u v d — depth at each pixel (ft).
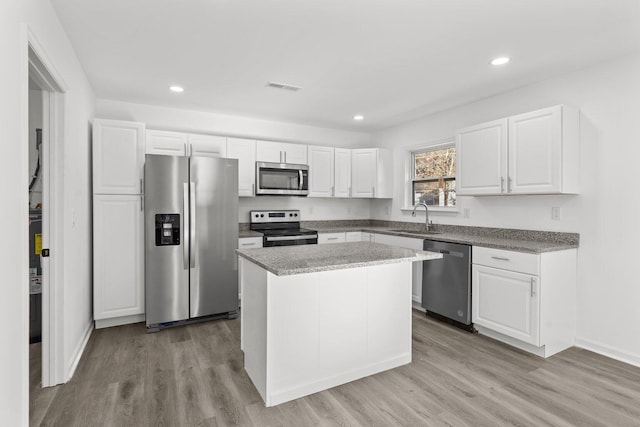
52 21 6.11
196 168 10.85
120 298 10.37
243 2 6.15
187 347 9.04
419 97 11.45
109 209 10.19
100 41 7.56
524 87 10.35
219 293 11.24
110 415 6.07
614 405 6.44
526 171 9.23
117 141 10.30
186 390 6.91
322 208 16.55
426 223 13.42
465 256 10.16
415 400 6.63
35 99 9.87
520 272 8.71
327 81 10.05
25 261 4.40
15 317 4.16
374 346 7.63
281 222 15.19
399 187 15.65
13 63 4.17
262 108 12.90
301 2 6.14
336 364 7.14
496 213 11.22
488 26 6.91
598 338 8.70
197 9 6.37
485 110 11.60
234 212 11.49
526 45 7.70
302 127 15.74
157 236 10.38
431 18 6.63
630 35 7.19
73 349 7.82
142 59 8.53
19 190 4.29
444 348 9.02
